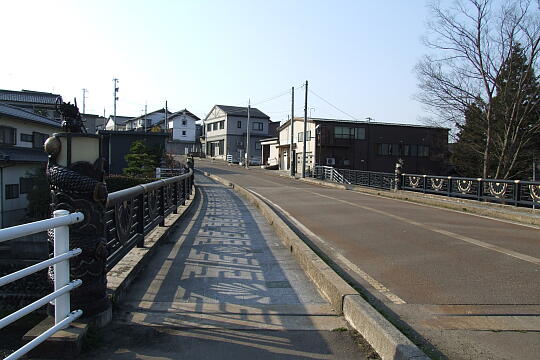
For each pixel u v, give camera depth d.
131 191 5.17
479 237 8.23
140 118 73.25
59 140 3.39
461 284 5.07
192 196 16.38
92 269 3.43
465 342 3.34
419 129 42.09
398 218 10.98
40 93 38.41
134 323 3.73
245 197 17.88
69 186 3.32
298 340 3.49
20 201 21.39
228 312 4.13
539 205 11.79
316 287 5.08
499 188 13.48
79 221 3.23
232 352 3.23
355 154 40.34
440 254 6.74
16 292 8.92
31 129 23.81
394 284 5.09
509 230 9.24
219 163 56.84
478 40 24.30
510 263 6.13
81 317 3.39
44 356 3.00
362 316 3.63
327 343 3.45
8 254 11.53
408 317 3.92
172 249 6.97
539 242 7.79
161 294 4.65
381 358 3.19
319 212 12.34
